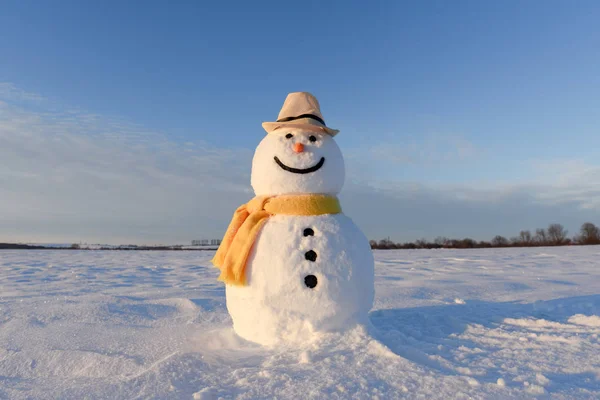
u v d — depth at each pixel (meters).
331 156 3.81
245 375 2.60
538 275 9.69
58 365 3.21
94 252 26.39
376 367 2.73
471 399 2.31
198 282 8.64
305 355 2.88
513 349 3.36
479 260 15.18
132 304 5.34
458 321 4.27
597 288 7.29
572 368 2.91
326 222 3.55
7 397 2.48
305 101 3.97
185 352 2.98
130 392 2.38
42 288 7.53
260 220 3.61
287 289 3.30
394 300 6.08
